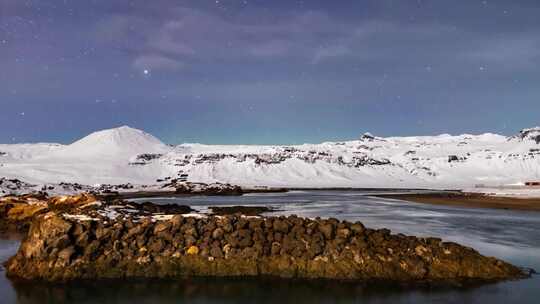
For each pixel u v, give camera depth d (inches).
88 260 908.6
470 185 7145.7
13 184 3786.9
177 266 904.3
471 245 1235.9
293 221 974.4
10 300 788.6
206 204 2736.2
